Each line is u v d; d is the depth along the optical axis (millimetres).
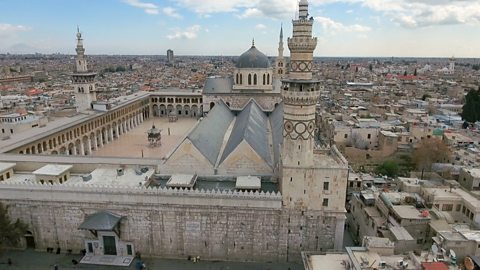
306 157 62812
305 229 65688
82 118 126250
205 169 75625
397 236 56938
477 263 48594
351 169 102812
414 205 68125
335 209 64500
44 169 75688
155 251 68438
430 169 105312
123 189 65625
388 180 92688
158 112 199000
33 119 122438
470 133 133000
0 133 111250
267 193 64250
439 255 47250
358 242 74625
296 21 59000
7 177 76500
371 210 71250
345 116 153625
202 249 67625
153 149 133375
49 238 69812
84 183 72188
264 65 138625
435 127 128875
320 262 50844
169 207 65812
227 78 150125
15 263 66188
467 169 88812
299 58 60188
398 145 121812
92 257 67812
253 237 66438
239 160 75000
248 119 98500
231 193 64625
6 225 66688
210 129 94250
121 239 68188
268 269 64812
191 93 197125
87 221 64812
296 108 60969
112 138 147500
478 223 63812
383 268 43469
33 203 68000
